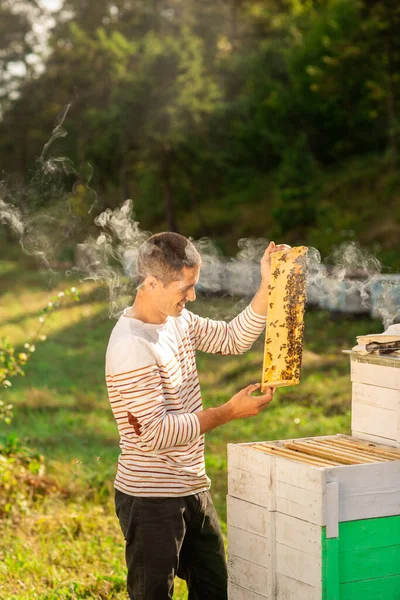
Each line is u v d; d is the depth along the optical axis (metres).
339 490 2.19
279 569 2.33
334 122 25.55
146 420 2.27
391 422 2.51
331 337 11.89
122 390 2.30
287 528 2.29
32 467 5.67
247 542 2.45
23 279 20.20
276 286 2.33
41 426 7.52
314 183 23.03
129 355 2.29
